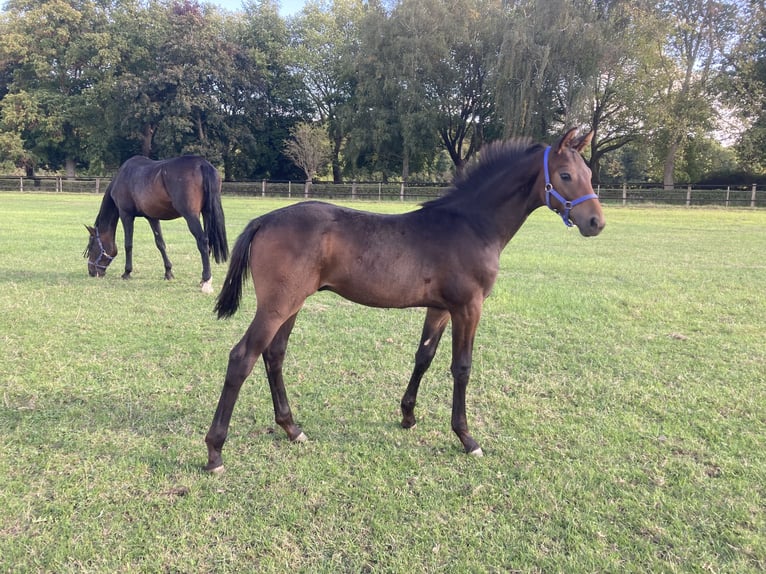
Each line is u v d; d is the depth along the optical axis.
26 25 37.88
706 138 34.69
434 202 3.61
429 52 33.56
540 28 30.34
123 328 5.97
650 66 31.45
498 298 7.73
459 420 3.50
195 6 38.94
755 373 4.94
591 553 2.54
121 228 15.66
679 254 12.19
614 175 47.00
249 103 40.97
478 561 2.49
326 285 3.35
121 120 37.72
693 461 3.41
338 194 35.06
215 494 2.96
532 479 3.19
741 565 2.49
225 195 36.47
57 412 3.89
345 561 2.47
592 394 4.48
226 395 3.16
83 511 2.79
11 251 10.46
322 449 3.53
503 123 33.19
